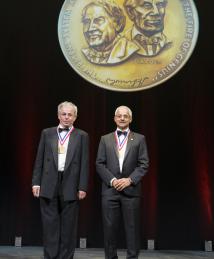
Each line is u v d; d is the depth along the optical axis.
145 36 4.14
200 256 3.61
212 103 4.06
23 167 4.07
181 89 4.08
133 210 2.82
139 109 4.08
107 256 2.82
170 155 4.01
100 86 4.12
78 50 4.19
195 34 4.13
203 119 4.05
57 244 2.68
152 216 3.95
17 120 4.14
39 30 4.25
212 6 4.18
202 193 3.95
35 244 3.99
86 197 4.00
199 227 3.91
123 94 4.11
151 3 4.18
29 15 4.28
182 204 3.95
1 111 4.16
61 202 2.71
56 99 4.16
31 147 4.10
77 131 2.83
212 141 4.01
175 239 3.92
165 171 3.99
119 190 2.81
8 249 3.83
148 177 3.99
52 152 2.73
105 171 2.87
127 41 4.15
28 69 4.21
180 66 4.10
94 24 4.20
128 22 4.17
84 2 4.23
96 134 4.07
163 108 4.07
